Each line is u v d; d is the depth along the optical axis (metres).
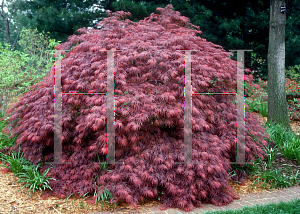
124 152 4.58
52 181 4.63
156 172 4.30
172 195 4.27
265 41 14.23
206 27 13.17
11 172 5.10
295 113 9.79
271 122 8.10
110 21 5.58
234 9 14.75
